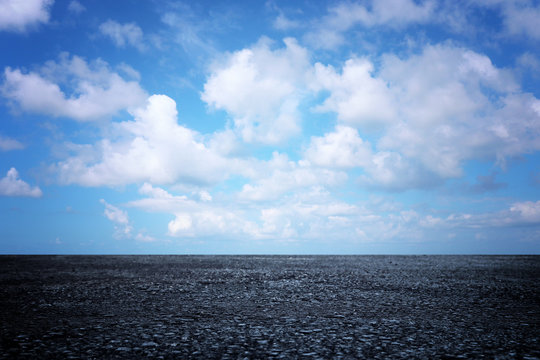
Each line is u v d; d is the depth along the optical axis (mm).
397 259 34719
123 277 16375
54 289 12438
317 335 6508
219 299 10477
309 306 9414
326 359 5211
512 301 10188
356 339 6250
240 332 6719
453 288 12805
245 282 14547
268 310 8875
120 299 10438
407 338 6320
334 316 8164
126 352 5535
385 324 7375
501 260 32625
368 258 37094
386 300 10344
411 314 8406
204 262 28203
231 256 43156
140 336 6434
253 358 5254
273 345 5887
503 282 14586
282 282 14578
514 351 5637
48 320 7742
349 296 11055
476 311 8773
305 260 32344
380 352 5539
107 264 25516
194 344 5941
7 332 6707
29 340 6176
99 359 5219
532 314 8438
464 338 6336
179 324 7363
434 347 5812
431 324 7387
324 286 13352
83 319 7844
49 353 5484
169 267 22609
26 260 30891
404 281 14930
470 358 5309
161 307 9258
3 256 39531
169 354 5438
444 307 9281
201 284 13867
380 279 15688
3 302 9945
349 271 19797
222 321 7648
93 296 10969
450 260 32594
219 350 5625
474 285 13617
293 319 7844
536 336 6496
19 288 12703
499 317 8094
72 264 25484
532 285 13625
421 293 11664
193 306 9406
